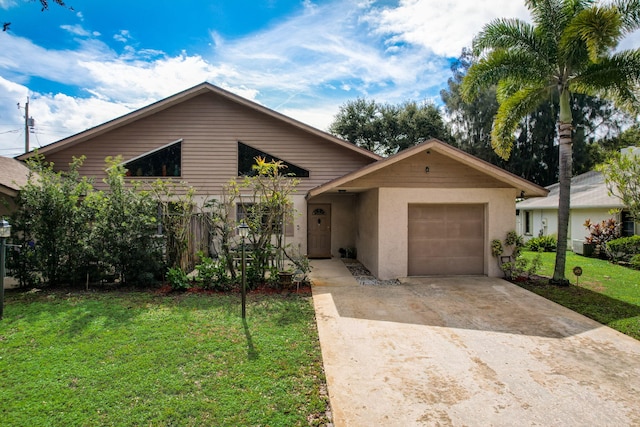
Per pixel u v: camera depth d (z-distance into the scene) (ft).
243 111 45.09
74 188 28.96
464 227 35.04
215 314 21.71
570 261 47.09
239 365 15.11
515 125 35.35
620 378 14.96
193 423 11.30
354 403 12.85
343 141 44.11
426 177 33.81
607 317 22.43
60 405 12.10
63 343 17.01
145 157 44.32
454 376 14.96
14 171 38.29
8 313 21.33
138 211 28.27
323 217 48.67
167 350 16.37
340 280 33.17
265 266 29.27
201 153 44.70
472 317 22.43
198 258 36.58
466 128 105.19
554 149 99.76
